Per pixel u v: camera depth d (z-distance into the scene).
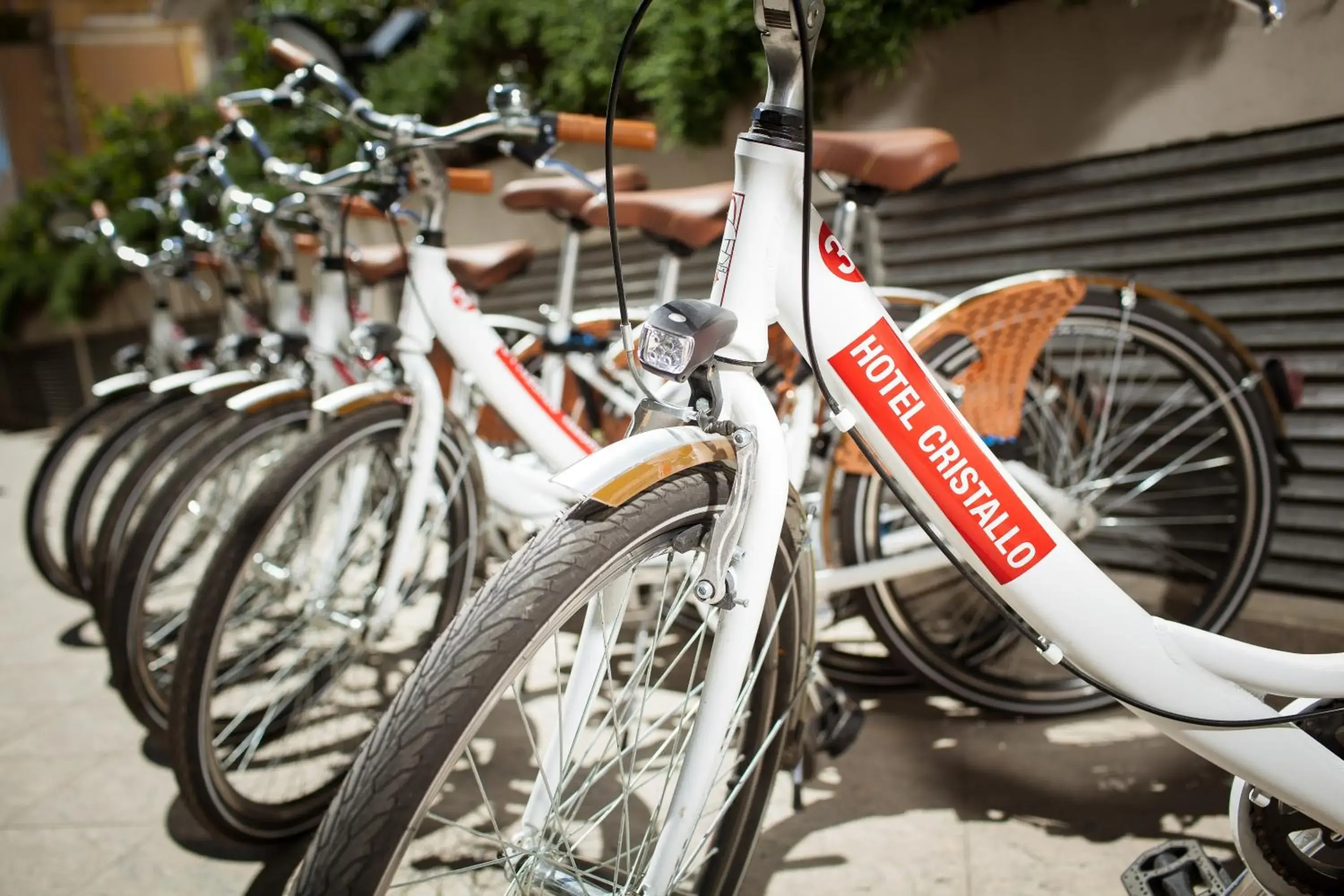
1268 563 2.27
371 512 1.95
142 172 7.12
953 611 2.09
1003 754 1.80
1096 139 2.25
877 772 1.77
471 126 1.58
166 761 2.06
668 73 2.80
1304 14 1.95
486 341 1.79
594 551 0.92
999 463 1.15
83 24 14.32
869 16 2.33
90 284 7.46
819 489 1.97
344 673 1.85
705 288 3.16
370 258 2.60
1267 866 1.12
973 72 2.41
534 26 3.78
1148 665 1.13
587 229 2.18
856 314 1.10
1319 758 1.08
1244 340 2.20
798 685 1.25
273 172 1.90
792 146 1.04
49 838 1.78
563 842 1.05
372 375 1.74
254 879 1.63
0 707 2.37
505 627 0.87
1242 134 2.07
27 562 3.71
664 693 2.01
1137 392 2.27
